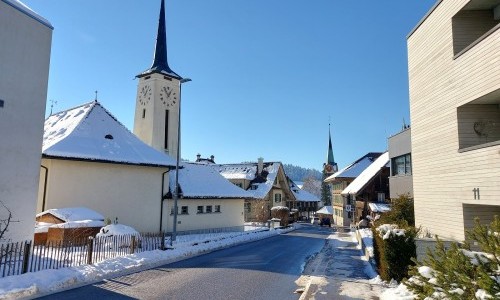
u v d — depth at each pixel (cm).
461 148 1287
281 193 6356
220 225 3378
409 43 1739
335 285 1103
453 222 1320
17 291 970
